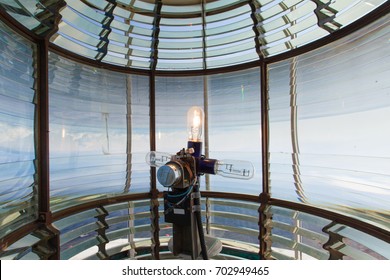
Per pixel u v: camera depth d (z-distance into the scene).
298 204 1.99
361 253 1.37
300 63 2.01
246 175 1.29
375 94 1.45
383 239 1.38
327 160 1.79
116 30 1.85
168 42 2.07
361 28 1.52
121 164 2.42
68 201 1.97
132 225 2.13
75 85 2.05
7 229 1.36
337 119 1.71
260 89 2.32
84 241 1.78
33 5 1.35
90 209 2.11
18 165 1.47
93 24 1.73
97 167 2.23
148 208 2.35
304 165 1.96
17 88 1.47
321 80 1.83
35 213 1.62
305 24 1.72
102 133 2.29
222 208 2.34
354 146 1.59
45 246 1.50
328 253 1.49
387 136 1.38
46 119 1.66
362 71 1.53
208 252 1.42
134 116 2.51
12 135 1.43
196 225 1.30
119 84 2.43
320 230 1.70
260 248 1.80
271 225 1.97
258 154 2.35
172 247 1.31
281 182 2.14
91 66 2.20
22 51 1.52
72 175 2.01
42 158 1.65
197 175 1.29
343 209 1.68
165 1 1.60
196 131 1.56
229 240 1.99
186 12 1.72
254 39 2.00
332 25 1.64
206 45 2.12
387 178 1.38
